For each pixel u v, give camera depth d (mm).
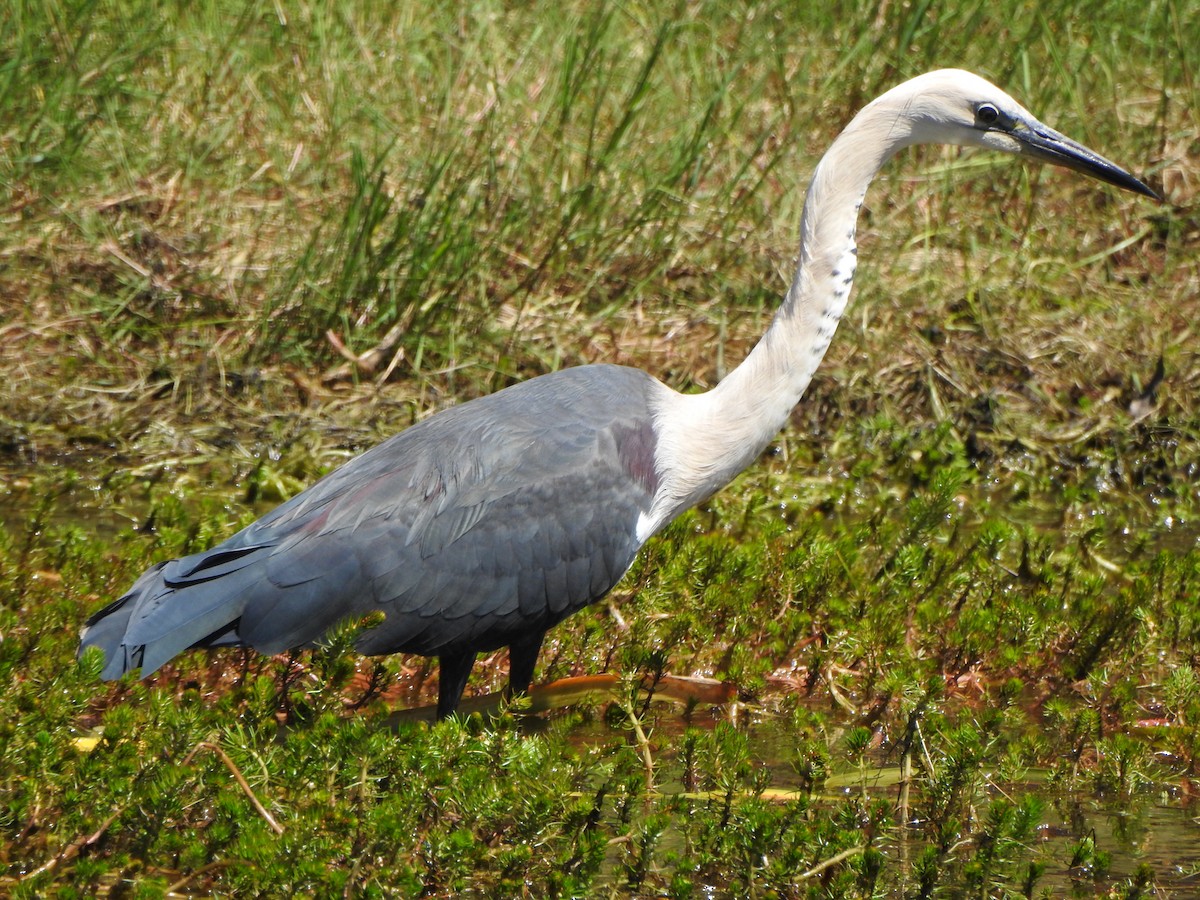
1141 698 9711
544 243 15156
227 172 15773
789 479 13359
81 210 14992
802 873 7008
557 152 15867
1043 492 13516
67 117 15555
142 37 16656
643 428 8977
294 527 8125
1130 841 7824
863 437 13992
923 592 10375
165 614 7727
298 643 7984
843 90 17484
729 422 9219
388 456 8516
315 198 15617
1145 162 16953
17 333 14031
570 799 7117
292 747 7188
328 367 14148
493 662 10078
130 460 13172
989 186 16984
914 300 15297
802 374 9258
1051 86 17266
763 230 15852
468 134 16406
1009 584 11094
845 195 9117
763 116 17359
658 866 7414
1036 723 9258
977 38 18312
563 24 18516
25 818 6887
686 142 16578
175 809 6777
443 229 14617
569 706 9375
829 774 7996
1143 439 13977
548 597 8547
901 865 7465
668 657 9484
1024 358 14750
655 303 15156
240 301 14477
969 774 7625
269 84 17219
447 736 7270
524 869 6875
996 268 15750
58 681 7637
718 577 10133
